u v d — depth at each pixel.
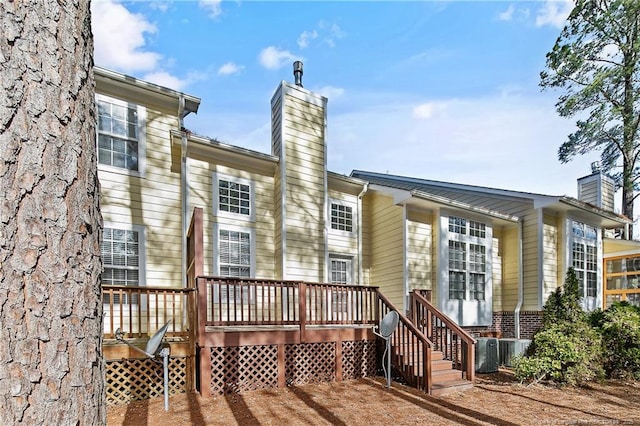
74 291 1.20
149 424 4.70
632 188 16.14
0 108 1.12
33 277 1.12
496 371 8.34
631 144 15.20
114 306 7.18
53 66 1.23
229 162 8.70
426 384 6.37
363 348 7.50
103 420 1.28
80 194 1.26
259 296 8.54
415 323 7.90
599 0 13.73
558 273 11.72
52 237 1.17
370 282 10.72
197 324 6.16
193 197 8.14
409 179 14.36
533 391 6.63
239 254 8.55
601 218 13.03
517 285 11.72
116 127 7.54
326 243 9.19
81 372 1.19
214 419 4.88
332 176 9.87
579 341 7.24
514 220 11.48
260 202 8.98
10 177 1.11
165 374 5.31
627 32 13.62
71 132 1.25
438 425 4.74
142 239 7.57
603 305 13.19
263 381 6.48
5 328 1.07
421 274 9.98
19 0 1.19
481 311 10.83
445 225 10.29
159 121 8.06
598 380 7.40
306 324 6.86
